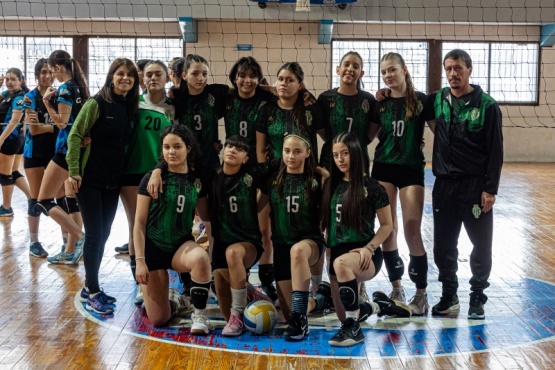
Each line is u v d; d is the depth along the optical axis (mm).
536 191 11188
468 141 4523
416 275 4766
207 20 14891
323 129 4820
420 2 13305
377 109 4773
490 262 4648
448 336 4301
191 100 4953
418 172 4750
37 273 5801
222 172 4449
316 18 13438
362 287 4828
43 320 4570
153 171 4355
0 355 3926
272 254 4957
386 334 4340
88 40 15117
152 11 13195
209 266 4258
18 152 8297
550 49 15781
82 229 6352
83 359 3877
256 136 4801
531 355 3979
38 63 6172
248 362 3846
